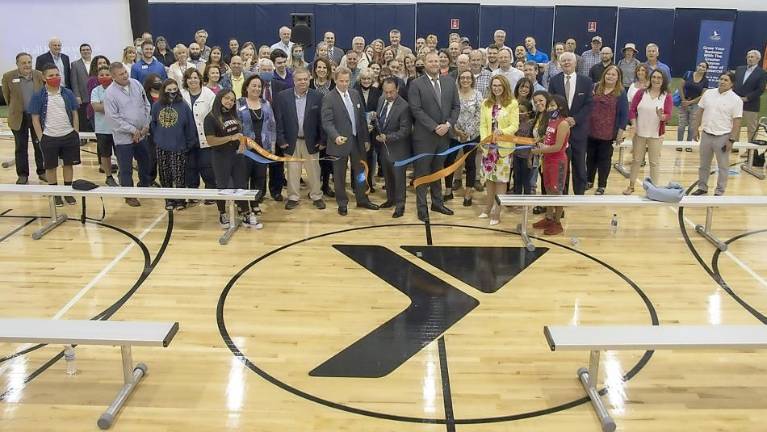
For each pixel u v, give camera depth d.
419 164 7.33
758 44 14.34
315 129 7.60
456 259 6.31
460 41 10.80
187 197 6.80
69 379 4.26
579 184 7.59
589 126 8.06
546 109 6.91
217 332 4.87
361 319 5.09
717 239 6.82
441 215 7.65
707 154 8.45
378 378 4.29
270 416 3.88
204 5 14.16
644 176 9.74
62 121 7.73
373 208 7.85
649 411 3.96
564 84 7.39
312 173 7.79
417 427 3.79
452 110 7.27
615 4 14.26
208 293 5.54
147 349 4.62
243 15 14.20
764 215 7.81
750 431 3.78
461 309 5.27
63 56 10.63
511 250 6.57
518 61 10.02
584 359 4.55
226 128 6.86
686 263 6.29
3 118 13.88
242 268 6.07
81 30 14.27
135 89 7.55
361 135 7.60
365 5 14.11
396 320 5.08
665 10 14.18
